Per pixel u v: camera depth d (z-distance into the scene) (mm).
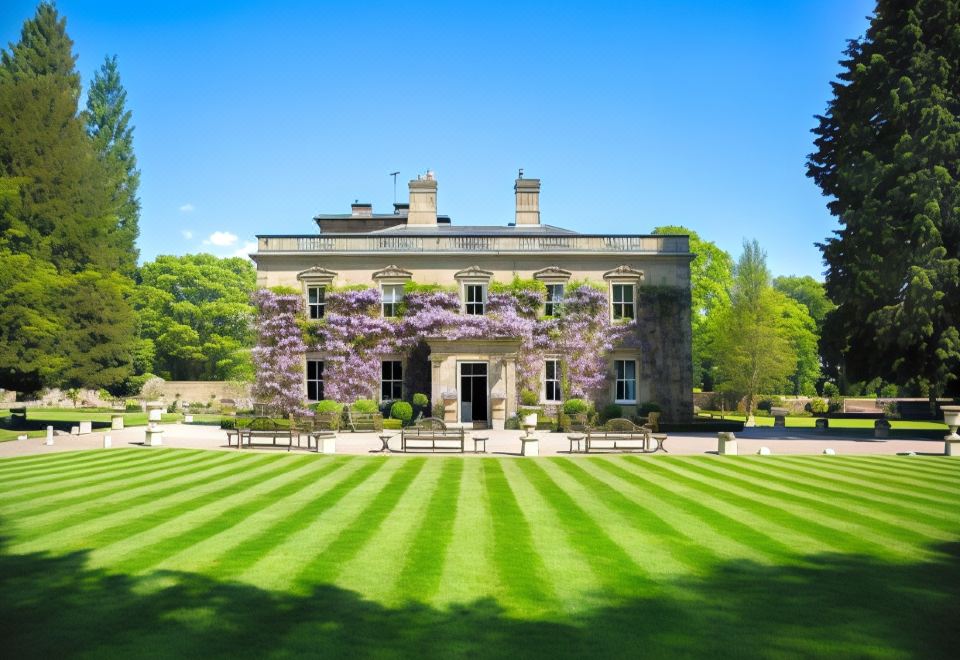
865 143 29703
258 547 9922
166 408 56312
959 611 7500
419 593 8016
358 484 15594
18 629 6930
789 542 10289
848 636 6816
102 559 9312
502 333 34344
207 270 71375
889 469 18125
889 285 28312
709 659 6285
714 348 53969
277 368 34750
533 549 9867
